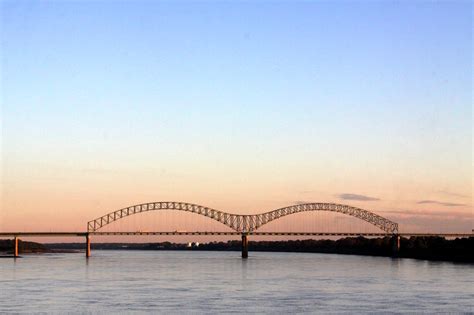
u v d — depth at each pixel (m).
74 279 159.25
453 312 101.81
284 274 182.00
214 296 120.94
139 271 196.62
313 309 104.44
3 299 115.38
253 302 112.44
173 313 100.44
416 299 116.56
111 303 110.56
